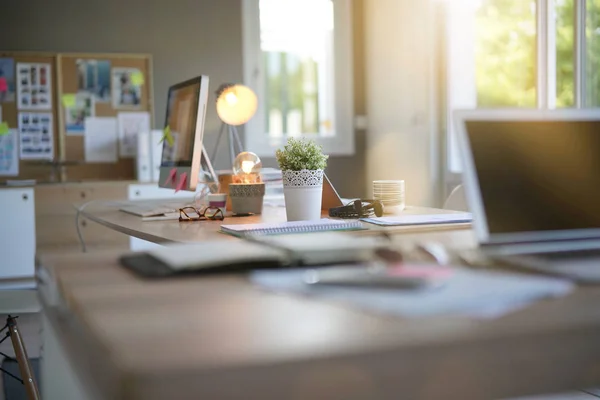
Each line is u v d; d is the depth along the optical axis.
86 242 4.81
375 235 1.66
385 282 0.84
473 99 4.58
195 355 0.59
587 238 1.12
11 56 5.05
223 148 5.50
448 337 0.63
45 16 5.12
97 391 0.63
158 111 5.36
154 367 0.56
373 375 0.60
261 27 5.58
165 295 0.85
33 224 4.72
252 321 0.71
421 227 1.80
